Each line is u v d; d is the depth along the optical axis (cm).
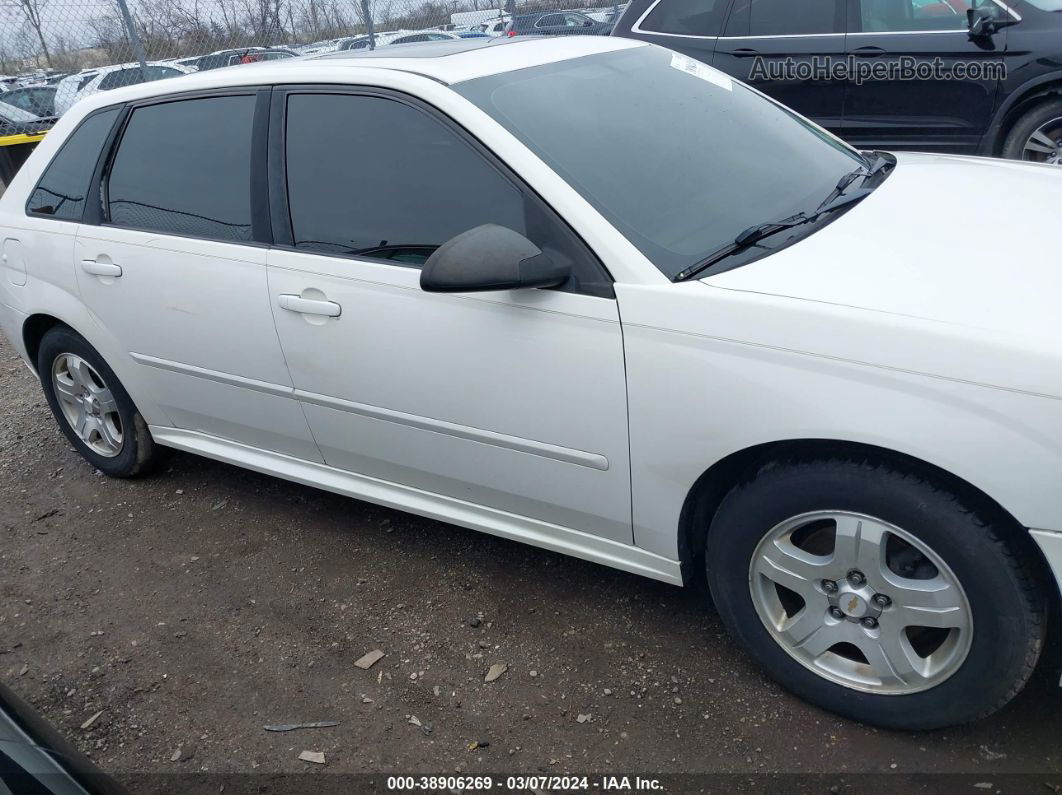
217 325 317
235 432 346
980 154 611
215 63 964
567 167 253
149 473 408
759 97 342
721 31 654
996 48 579
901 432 200
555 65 299
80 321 363
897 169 306
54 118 898
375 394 286
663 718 246
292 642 293
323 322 287
